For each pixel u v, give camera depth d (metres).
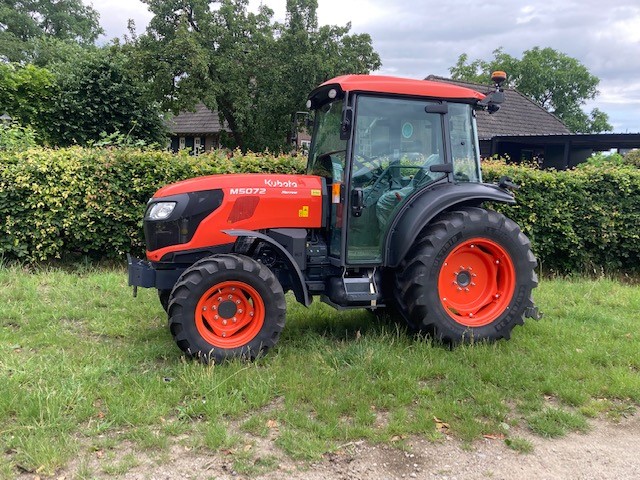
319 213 4.64
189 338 4.09
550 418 3.55
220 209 4.49
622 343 4.86
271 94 17.56
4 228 6.93
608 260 8.33
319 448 3.11
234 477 2.87
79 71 15.73
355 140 4.43
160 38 17.16
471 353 4.43
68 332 4.84
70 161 7.07
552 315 5.80
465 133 4.86
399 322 5.18
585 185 7.99
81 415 3.34
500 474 2.99
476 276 4.85
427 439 3.29
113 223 7.30
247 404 3.57
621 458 3.17
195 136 27.16
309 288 4.69
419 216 4.46
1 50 34.84
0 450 2.97
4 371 3.86
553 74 46.22
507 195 4.78
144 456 3.02
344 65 17.33
